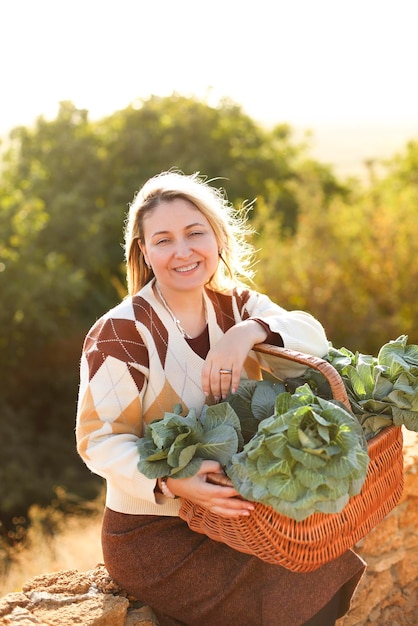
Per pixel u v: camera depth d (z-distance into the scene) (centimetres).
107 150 1708
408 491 261
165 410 183
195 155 1728
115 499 185
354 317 1095
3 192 1459
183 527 182
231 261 204
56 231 1517
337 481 145
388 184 1664
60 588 191
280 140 1934
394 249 1120
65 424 1482
